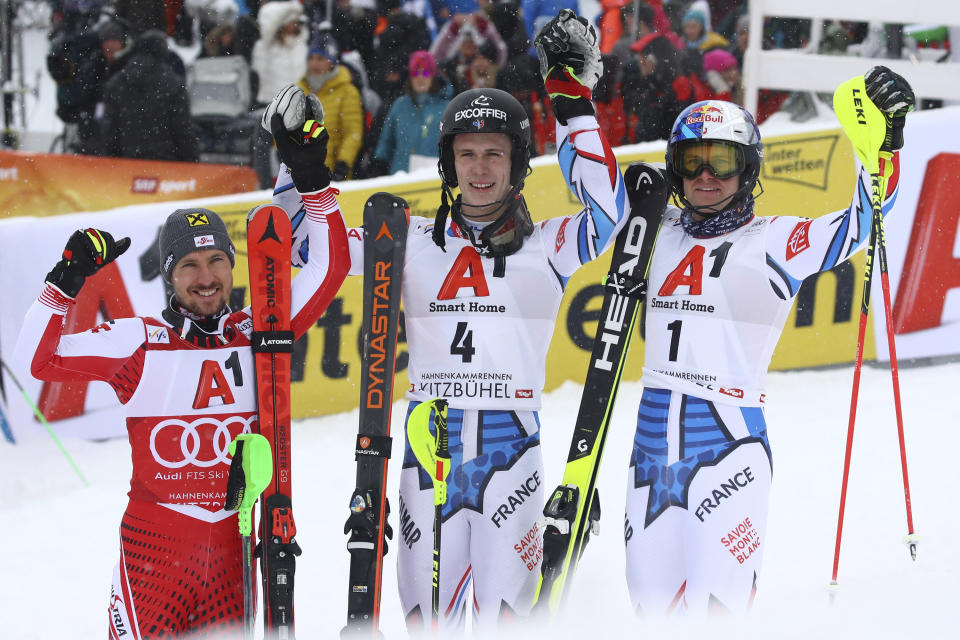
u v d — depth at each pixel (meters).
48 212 27.17
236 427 11.68
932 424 23.17
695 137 12.25
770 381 26.14
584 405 12.56
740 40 30.97
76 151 30.78
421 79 27.27
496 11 28.50
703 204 12.43
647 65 28.39
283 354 11.79
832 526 18.27
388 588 16.58
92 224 24.03
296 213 13.05
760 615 14.27
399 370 25.23
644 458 12.54
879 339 27.00
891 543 17.39
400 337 25.16
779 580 15.92
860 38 33.06
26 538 19.25
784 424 23.56
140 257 24.27
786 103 32.09
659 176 12.71
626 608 14.23
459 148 12.45
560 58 12.51
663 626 12.08
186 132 27.89
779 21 34.31
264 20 30.09
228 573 11.65
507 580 12.47
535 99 28.39
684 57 28.83
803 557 16.91
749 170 12.34
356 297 25.19
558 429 23.39
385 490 12.16
